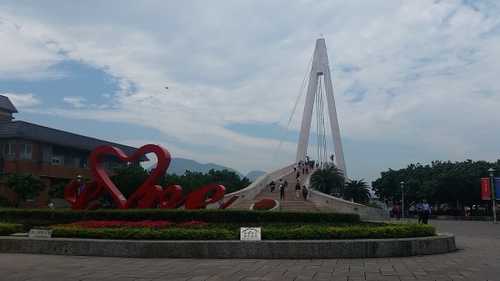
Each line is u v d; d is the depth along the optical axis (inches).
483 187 2204.7
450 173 2780.5
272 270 533.0
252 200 2065.7
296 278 479.8
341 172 2847.0
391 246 666.2
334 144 3528.5
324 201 2036.2
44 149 2369.6
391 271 528.1
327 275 498.9
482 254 712.4
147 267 556.4
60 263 589.3
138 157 993.5
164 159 962.1
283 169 2908.5
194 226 826.8
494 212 2105.1
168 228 757.9
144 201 975.0
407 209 3051.2
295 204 1968.5
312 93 3673.7
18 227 817.5
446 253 725.3
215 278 479.2
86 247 671.1
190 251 647.8
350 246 650.2
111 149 1005.2
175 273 512.1
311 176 2608.3
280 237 677.3
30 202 2245.3
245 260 622.2
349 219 1007.6
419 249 691.4
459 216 2642.7
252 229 667.4
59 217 953.5
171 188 981.8
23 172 2201.0
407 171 3324.3
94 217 931.3
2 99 2620.6
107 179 1010.1
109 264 581.9
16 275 498.3
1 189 2160.4
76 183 1056.8
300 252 641.6
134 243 656.4
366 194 2603.3
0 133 2242.9
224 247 645.3
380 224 930.7
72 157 2588.6
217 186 984.3
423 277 489.7
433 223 1963.6
